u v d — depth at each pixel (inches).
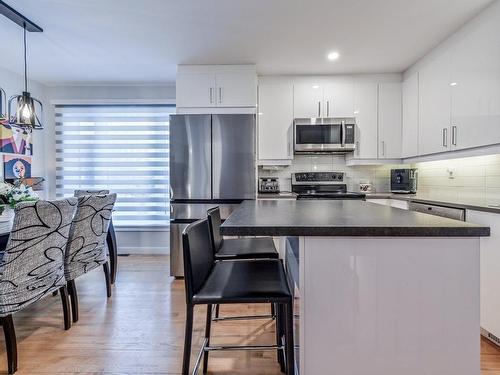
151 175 168.4
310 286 43.8
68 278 88.1
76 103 165.9
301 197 138.6
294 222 46.2
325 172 157.0
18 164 144.9
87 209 91.7
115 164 168.4
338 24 98.9
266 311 97.6
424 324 43.1
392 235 41.8
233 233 42.6
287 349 47.7
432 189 134.8
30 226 67.5
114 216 169.0
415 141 130.3
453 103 103.3
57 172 167.8
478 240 42.6
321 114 145.3
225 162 128.8
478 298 42.7
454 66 102.9
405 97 139.7
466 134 96.2
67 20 96.2
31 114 102.5
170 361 71.4
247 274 55.8
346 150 146.8
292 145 146.5
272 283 50.9
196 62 132.0
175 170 129.6
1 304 65.4
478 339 42.7
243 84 133.9
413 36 106.3
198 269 50.2
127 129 167.9
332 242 43.4
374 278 43.3
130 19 96.0
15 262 66.6
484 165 103.0
